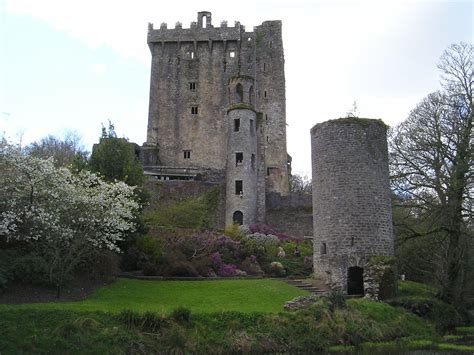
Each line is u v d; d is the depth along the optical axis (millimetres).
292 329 17875
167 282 24719
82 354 14969
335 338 18297
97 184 25359
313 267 29344
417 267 36406
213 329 17141
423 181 29141
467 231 27969
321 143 28516
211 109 60688
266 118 60875
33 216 20125
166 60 62219
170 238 31922
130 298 20156
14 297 18438
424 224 30359
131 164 31844
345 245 26375
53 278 20109
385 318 21125
